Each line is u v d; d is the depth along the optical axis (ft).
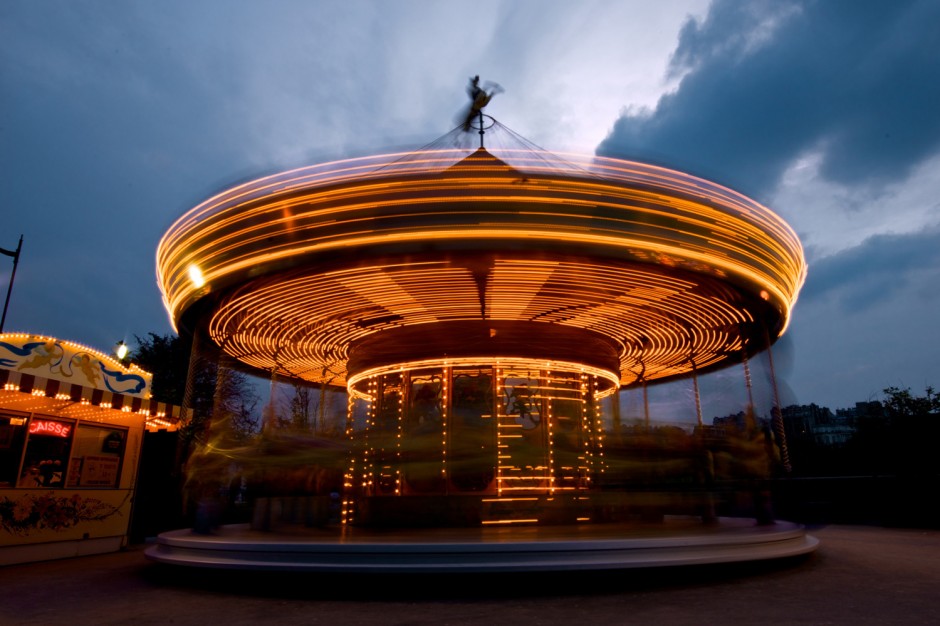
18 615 19.97
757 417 41.34
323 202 26.27
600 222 25.40
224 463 47.73
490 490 33.40
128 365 44.04
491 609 19.29
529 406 35.19
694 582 23.63
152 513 54.08
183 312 32.32
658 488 40.40
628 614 18.26
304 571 22.47
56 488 38.17
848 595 21.09
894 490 57.77
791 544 28.99
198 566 24.73
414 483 34.55
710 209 27.48
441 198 25.21
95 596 23.31
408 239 25.27
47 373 37.37
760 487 41.75
